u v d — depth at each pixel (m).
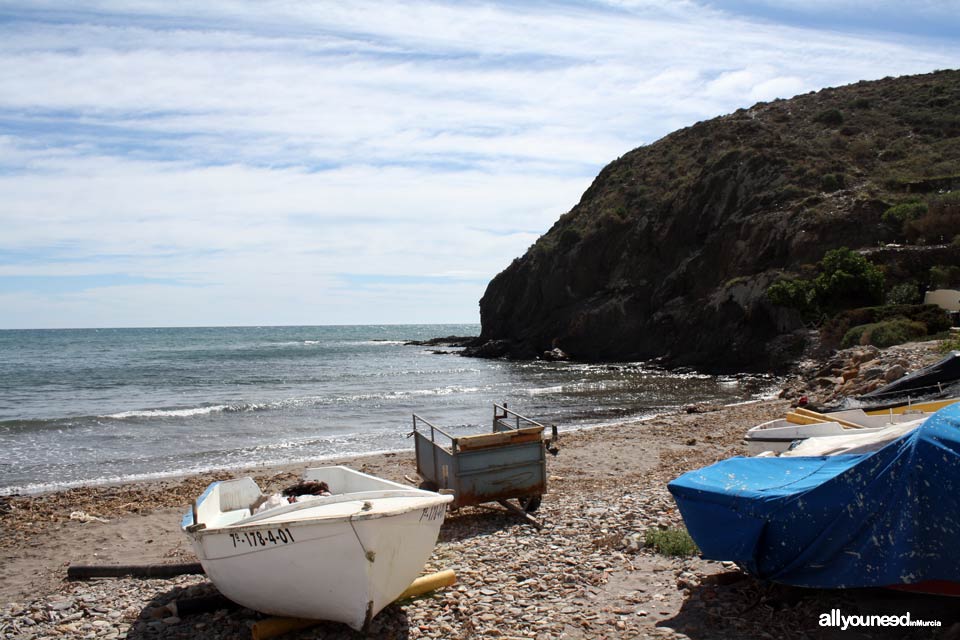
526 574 8.56
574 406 33.62
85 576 9.93
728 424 23.66
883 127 70.31
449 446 12.15
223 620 7.82
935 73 85.25
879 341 35.16
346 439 24.27
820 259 49.44
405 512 7.02
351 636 7.15
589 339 63.19
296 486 9.79
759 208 57.06
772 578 7.05
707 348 52.44
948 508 5.84
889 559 6.09
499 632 6.89
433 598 7.91
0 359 74.75
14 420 28.58
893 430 8.44
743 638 6.39
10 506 14.97
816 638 6.23
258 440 24.39
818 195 54.75
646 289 62.75
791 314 46.84
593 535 10.23
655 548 9.25
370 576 6.82
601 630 6.83
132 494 16.00
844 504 6.46
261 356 81.00
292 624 7.25
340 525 6.76
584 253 68.12
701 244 61.41
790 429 13.15
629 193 74.19
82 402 37.62
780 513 6.86
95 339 136.12
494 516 11.86
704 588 7.62
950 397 15.38
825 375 32.97
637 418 28.83
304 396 39.91
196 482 17.22
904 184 53.94
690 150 78.62
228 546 7.31
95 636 7.56
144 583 9.48
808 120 75.75
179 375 55.28
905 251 45.31
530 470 11.84
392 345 111.69
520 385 45.22
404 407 34.00
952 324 37.16
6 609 8.67
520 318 73.75
